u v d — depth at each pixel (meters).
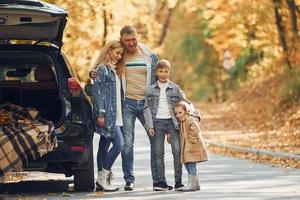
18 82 16.97
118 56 16.89
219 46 54.03
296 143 28.42
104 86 16.78
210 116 49.69
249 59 61.28
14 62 16.89
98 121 16.69
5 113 15.95
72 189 17.31
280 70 46.66
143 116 17.19
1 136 15.50
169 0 33.56
